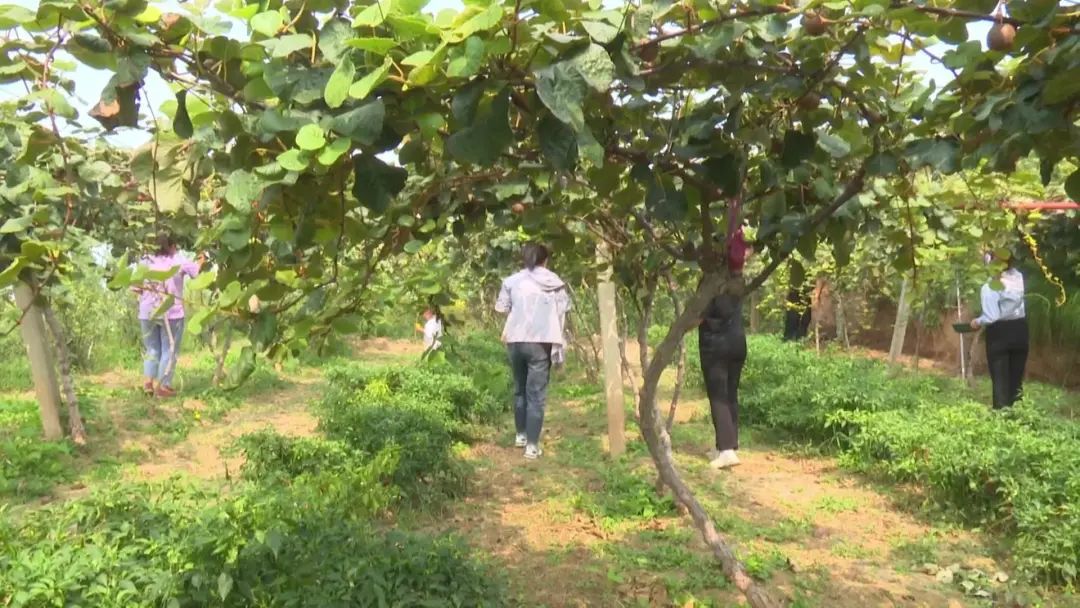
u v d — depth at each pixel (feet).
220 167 5.60
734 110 6.57
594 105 6.45
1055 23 5.32
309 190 5.40
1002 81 6.05
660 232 12.48
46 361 21.18
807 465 21.18
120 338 39.70
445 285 11.24
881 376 26.66
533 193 9.75
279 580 9.87
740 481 19.42
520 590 12.58
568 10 4.91
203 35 5.20
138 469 19.97
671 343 9.92
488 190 9.14
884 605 12.52
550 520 16.20
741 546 14.71
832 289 42.14
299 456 17.31
